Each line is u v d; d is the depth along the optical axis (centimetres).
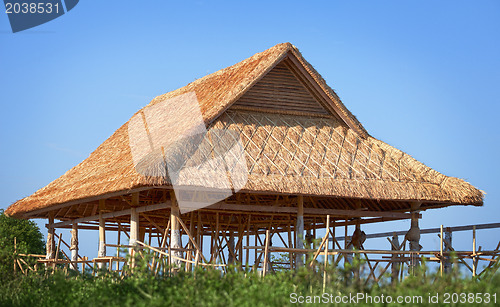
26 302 1645
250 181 1903
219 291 1373
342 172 2058
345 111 2250
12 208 2614
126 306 1320
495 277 1406
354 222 2475
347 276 1422
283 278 1471
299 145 2119
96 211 2598
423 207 2291
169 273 1627
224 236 2608
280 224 2744
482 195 2131
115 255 2089
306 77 2223
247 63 2378
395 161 2183
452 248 2080
